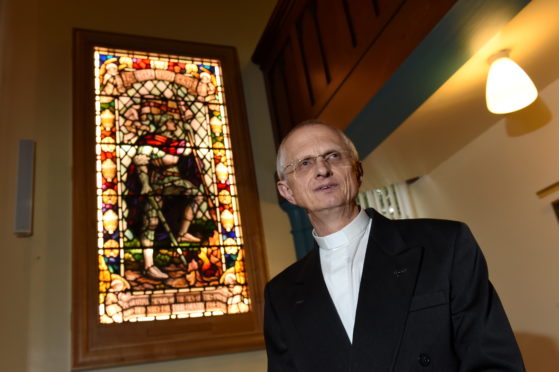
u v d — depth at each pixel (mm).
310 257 2070
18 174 4883
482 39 3377
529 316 4508
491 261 4957
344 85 4434
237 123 5895
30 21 5750
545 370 4340
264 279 5156
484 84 3992
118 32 6070
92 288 4641
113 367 4461
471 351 1534
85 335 4449
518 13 3139
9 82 5371
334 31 4648
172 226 5184
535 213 4355
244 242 5293
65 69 5684
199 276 5031
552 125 4125
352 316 1779
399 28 3645
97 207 5008
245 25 6703
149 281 4863
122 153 5371
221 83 6160
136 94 5727
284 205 5574
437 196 5641
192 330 4719
